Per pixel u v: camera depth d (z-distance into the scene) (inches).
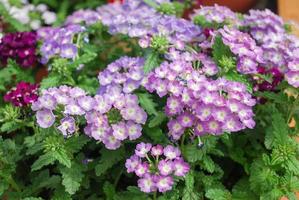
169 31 22.1
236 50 20.0
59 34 23.0
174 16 24.3
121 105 19.0
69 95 19.3
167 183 18.0
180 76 19.3
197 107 18.5
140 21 23.4
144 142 20.0
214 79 20.5
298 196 20.9
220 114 18.4
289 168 19.0
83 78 23.0
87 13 26.5
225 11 23.8
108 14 26.0
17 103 20.9
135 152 18.7
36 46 25.4
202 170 20.8
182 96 18.7
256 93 21.1
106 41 25.0
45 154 19.2
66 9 34.0
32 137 21.1
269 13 23.7
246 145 21.7
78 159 19.7
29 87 21.5
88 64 23.8
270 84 21.6
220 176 20.4
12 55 24.3
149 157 19.3
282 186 19.3
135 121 19.0
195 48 23.0
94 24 24.7
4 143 20.5
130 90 20.2
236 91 18.8
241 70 20.2
